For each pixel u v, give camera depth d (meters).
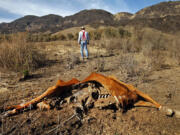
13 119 2.82
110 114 2.98
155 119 2.82
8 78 5.27
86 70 6.50
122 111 2.99
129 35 15.15
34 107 3.18
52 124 2.69
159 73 5.80
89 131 2.55
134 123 2.71
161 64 6.95
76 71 6.39
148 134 2.46
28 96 3.81
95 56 9.62
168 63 7.42
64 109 3.15
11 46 7.02
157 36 13.10
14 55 6.75
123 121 2.79
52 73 6.12
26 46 7.45
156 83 4.70
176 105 3.27
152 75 5.52
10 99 3.61
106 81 3.05
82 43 8.68
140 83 4.71
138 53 9.26
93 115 2.96
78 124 2.70
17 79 5.18
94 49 12.58
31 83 4.84
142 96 3.14
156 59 6.94
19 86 4.52
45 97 3.15
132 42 11.89
